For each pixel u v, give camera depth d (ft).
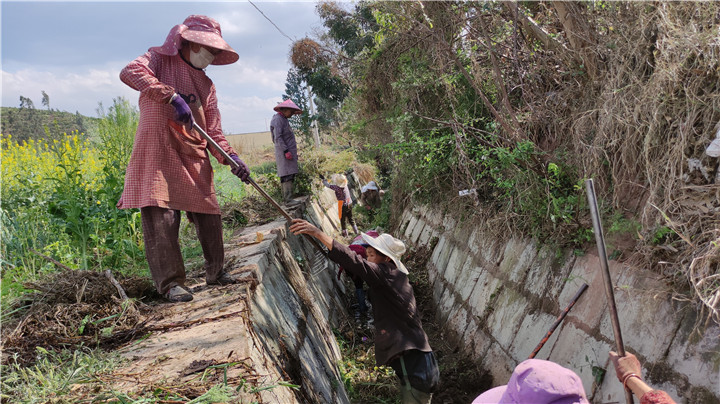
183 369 8.41
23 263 14.02
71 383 7.96
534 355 12.65
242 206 26.40
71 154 21.84
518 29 17.37
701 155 10.64
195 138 11.85
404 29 20.18
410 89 20.97
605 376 11.02
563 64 16.15
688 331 9.49
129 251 16.07
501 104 18.04
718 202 10.21
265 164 45.70
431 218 28.45
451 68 18.84
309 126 52.08
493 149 16.72
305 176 34.73
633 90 12.41
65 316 10.37
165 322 10.75
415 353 12.98
